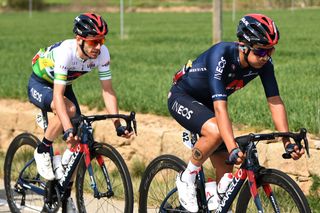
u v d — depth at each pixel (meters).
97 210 7.98
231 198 6.63
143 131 11.39
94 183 7.59
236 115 11.55
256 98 13.35
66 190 8.10
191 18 76.56
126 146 11.72
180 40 37.78
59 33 50.03
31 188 8.62
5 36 47.06
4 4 113.31
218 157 7.17
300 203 6.02
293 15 68.00
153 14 90.69
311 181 9.29
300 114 11.17
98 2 114.25
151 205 7.62
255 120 11.07
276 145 9.61
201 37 40.06
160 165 7.47
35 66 8.41
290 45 30.30
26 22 73.19
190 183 6.99
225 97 6.54
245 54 6.49
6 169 9.09
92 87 16.05
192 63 7.09
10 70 21.25
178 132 10.97
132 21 70.25
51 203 8.30
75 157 7.86
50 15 93.88
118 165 7.36
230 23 56.84
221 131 6.41
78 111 8.59
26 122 13.56
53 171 8.16
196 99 7.14
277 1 93.69
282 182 6.17
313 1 89.94
